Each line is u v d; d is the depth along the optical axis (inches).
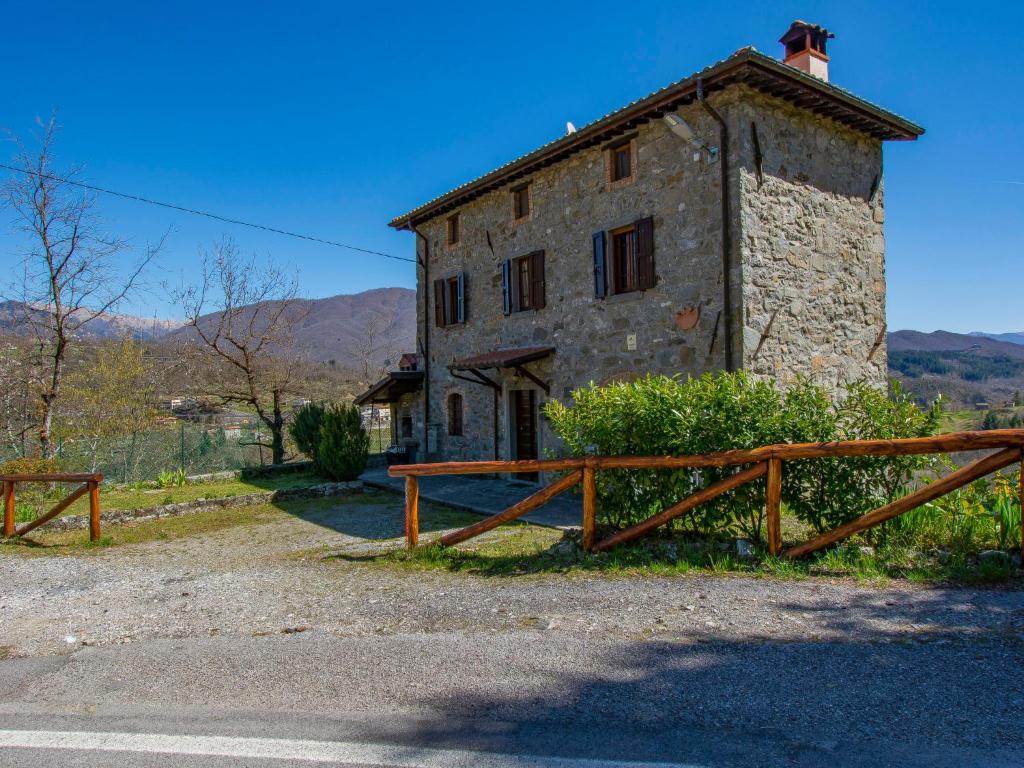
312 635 165.3
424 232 616.4
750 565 200.4
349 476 567.2
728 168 353.1
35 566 281.7
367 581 223.8
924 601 155.9
